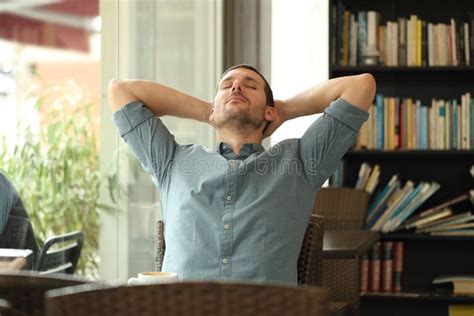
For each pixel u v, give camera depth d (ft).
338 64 17.60
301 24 18.20
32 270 12.32
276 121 9.90
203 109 10.12
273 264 8.78
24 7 13.19
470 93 18.02
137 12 15.26
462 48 17.53
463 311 16.96
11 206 12.57
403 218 17.46
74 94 13.89
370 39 17.58
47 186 13.29
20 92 13.07
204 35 17.33
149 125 9.61
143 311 4.60
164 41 16.07
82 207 13.93
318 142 9.32
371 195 17.62
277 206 8.95
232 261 8.78
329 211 15.23
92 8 14.26
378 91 18.22
